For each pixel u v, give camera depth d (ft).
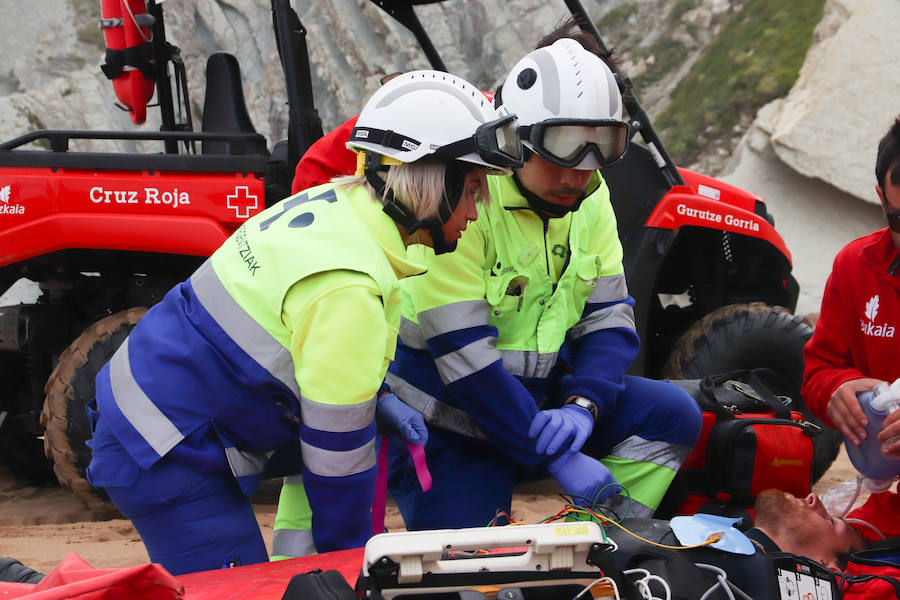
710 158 64.64
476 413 9.43
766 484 10.74
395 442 10.48
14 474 19.45
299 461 9.44
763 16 71.97
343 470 7.91
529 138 9.05
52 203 15.67
